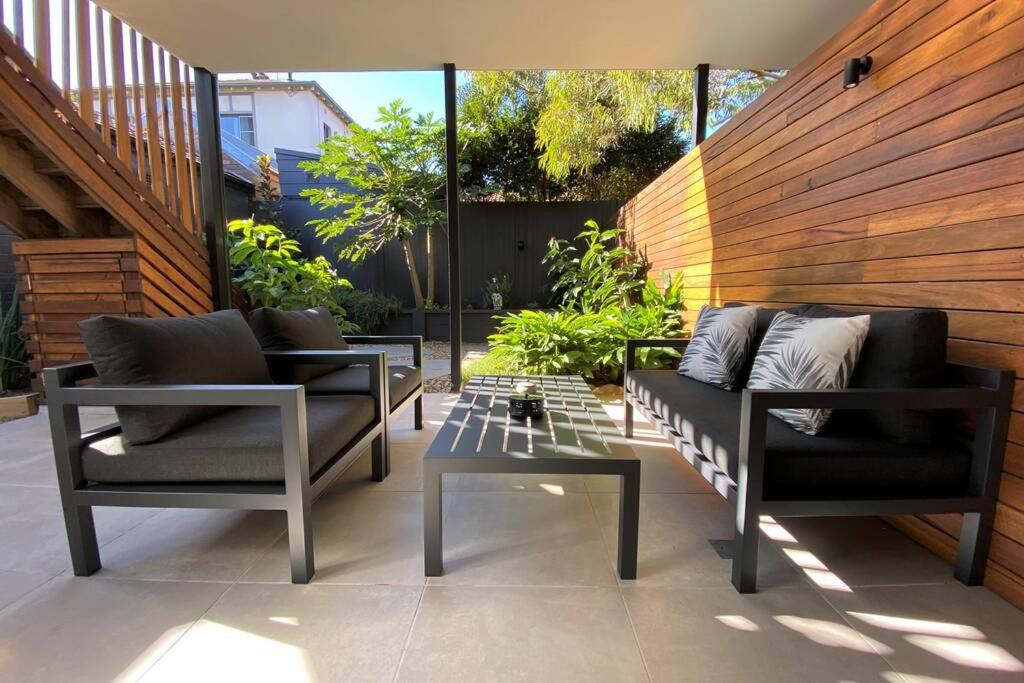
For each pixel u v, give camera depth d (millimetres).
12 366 3660
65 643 1182
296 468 1391
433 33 3109
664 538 1686
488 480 2191
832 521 1798
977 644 1180
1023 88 1239
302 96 11031
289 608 1317
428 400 3670
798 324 1733
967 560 1398
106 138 3127
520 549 1613
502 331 5113
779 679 1081
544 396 2225
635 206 5172
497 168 7906
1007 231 1296
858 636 1209
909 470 1372
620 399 3713
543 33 3113
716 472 1532
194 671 1102
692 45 3295
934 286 1533
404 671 1104
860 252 1863
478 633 1222
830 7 2799
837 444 1410
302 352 2166
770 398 1297
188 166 3908
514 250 7043
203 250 3947
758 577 1453
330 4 2770
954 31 1440
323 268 5496
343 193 6621
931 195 1535
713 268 3227
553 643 1189
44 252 3379
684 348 2818
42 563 1527
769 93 2504
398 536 1696
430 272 6781
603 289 4879
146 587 1407
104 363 1477
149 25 3014
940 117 1497
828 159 2049
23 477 2197
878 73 1753
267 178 6629
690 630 1232
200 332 1753
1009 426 1316
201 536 1700
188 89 3846
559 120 6766
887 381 1449
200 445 1432
